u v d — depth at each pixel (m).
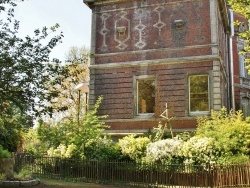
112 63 22.27
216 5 21.33
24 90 11.96
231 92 28.55
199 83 20.45
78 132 18.81
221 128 16.56
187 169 14.80
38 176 17.41
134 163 15.79
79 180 16.36
